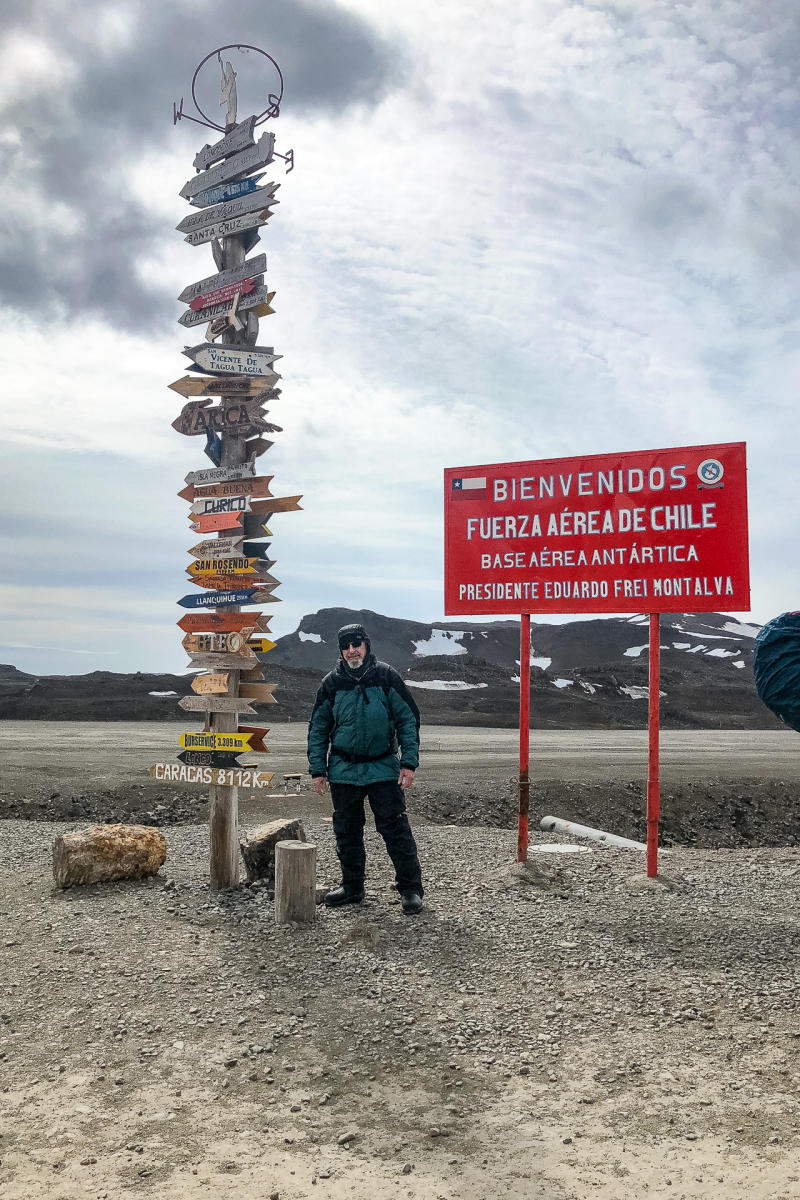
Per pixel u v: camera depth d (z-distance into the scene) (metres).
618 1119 3.50
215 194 7.54
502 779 16.25
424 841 9.22
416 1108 3.69
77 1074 4.09
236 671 7.12
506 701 50.44
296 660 89.25
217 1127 3.56
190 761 7.10
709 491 7.21
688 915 6.21
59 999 4.93
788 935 5.75
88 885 6.99
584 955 5.41
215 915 6.29
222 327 7.52
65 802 12.63
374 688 6.48
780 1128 3.34
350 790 6.53
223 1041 4.39
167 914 6.33
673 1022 4.43
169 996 4.93
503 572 7.93
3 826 10.35
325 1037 4.40
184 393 7.51
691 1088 3.72
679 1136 3.33
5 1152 3.38
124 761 16.58
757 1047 4.09
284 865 6.06
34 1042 4.45
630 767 19.02
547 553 7.76
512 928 5.96
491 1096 3.76
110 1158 3.31
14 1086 3.99
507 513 7.93
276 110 7.14
